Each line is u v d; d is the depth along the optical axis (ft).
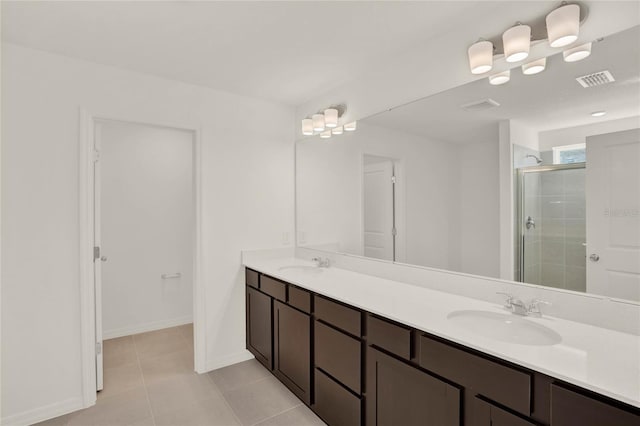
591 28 4.50
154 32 6.22
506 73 5.43
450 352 4.30
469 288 6.07
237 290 9.61
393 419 5.09
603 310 4.50
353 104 8.46
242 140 9.63
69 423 6.79
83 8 5.43
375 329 5.39
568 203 4.84
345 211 8.79
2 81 6.53
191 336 11.42
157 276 12.04
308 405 6.98
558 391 3.31
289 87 9.00
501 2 5.33
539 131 5.08
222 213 9.30
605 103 4.43
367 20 5.84
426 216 6.73
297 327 7.31
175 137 12.41
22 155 6.73
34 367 6.86
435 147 6.54
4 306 6.60
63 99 7.13
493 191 5.68
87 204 7.39
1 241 6.56
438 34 6.31
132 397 7.72
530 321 4.76
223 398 7.72
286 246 10.53
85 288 7.33
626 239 4.29
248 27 6.06
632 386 3.01
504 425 3.74
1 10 5.46
